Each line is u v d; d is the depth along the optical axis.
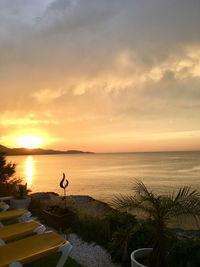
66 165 91.88
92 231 5.07
